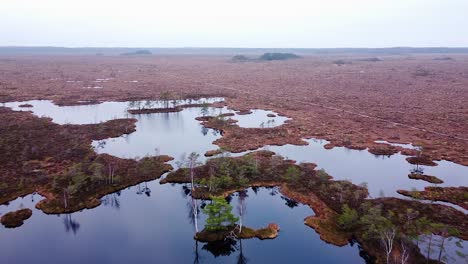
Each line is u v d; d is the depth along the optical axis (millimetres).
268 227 61062
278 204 70125
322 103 171875
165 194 74500
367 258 53031
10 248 55438
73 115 147750
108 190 74125
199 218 65375
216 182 73688
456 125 127625
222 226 60656
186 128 129500
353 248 55625
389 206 65812
